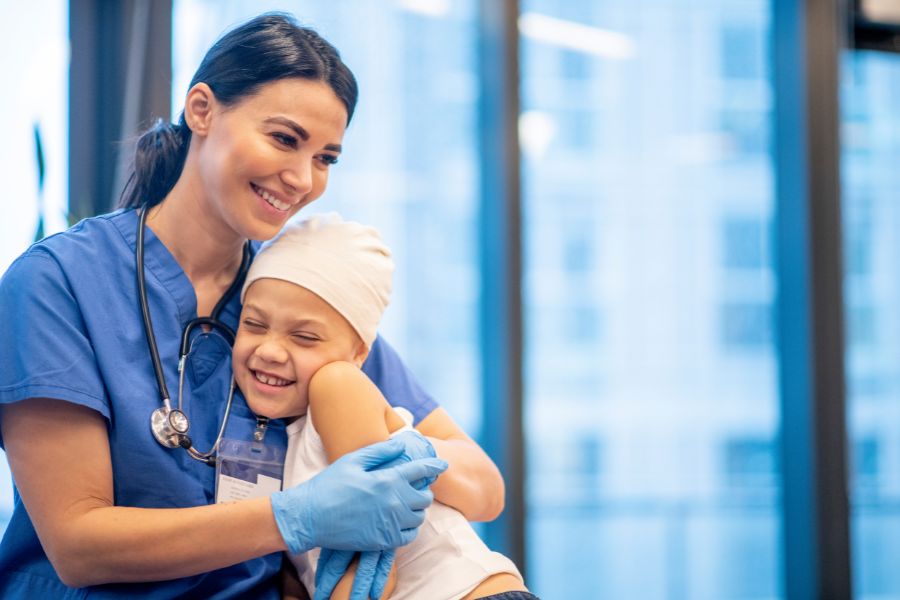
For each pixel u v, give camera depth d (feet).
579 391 10.28
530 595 4.26
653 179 10.44
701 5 10.59
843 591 10.38
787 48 10.64
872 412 11.14
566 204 10.21
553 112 10.16
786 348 10.72
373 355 5.04
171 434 4.14
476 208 9.95
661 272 10.47
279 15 4.46
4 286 4.12
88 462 3.96
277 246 4.42
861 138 11.18
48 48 8.32
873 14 10.90
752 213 10.75
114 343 4.16
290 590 4.49
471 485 4.57
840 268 10.46
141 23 8.44
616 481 10.43
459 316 9.90
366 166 9.64
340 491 3.96
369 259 4.50
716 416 10.64
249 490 4.33
